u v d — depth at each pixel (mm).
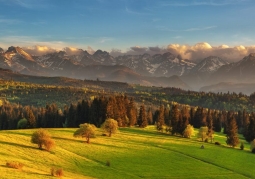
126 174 84250
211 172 97250
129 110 191750
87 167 84250
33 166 70250
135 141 132875
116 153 105938
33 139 89250
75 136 114938
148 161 101500
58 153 90938
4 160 67500
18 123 188125
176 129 167625
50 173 64000
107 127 136875
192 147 133250
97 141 120688
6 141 91250
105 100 185625
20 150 83375
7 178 50312
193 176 90938
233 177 94562
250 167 108250
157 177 86125
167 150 121250
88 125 116250
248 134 181375
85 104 193000
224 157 119500
